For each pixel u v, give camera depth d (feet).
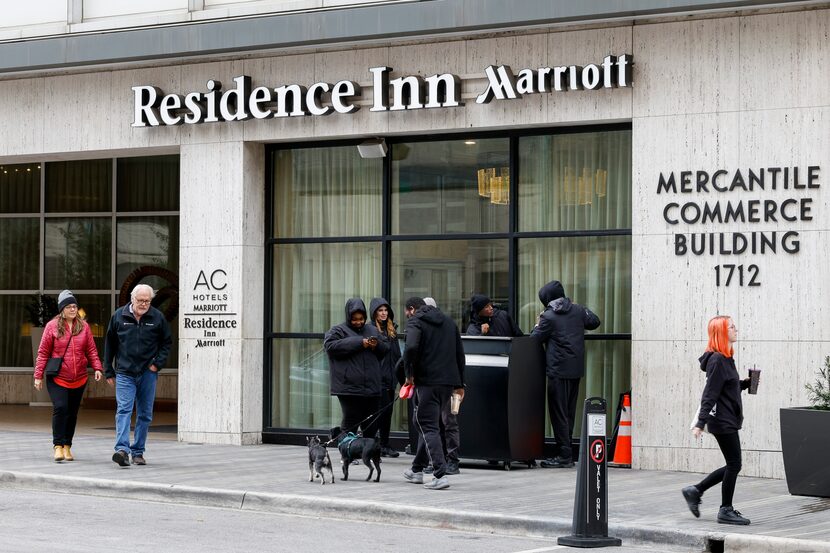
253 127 64.59
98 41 66.08
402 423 62.80
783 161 53.42
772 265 53.36
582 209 59.67
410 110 61.21
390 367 58.18
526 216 60.75
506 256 61.11
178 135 66.28
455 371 48.29
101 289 93.86
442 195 62.69
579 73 57.16
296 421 65.77
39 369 54.70
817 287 52.54
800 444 46.34
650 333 55.72
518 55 58.85
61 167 94.94
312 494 45.60
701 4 53.36
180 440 65.77
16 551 34.78
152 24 66.64
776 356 53.16
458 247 62.18
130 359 53.93
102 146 68.18
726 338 40.42
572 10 55.72
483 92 59.47
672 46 55.62
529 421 54.85
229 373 64.69
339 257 65.26
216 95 64.59
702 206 54.90
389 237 63.67
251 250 65.36
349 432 50.49
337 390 52.47
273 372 66.28
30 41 67.62
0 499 46.93
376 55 62.03
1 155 70.69
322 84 62.44
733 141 54.39
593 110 57.26
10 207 95.71
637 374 55.93
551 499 45.11
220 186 65.21
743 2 52.85
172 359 91.09
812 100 52.95
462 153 62.28
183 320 65.82
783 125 53.47
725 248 54.34
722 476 40.68
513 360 53.83
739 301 53.98
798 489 46.55
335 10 60.80
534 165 60.70
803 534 37.99
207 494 46.42
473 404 54.03
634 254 56.18
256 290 65.62
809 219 52.80
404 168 63.67
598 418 38.63
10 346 94.94
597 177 59.41
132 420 80.43
